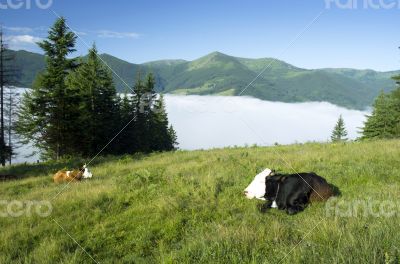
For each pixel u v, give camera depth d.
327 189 9.43
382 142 20.06
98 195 11.98
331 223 6.95
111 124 57.12
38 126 49.56
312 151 17.94
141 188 12.19
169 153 30.25
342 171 12.24
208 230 8.34
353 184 10.83
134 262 7.36
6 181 22.64
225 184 11.97
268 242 6.79
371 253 5.17
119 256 7.80
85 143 51.88
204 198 10.80
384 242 5.58
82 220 9.96
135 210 10.29
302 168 13.18
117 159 30.38
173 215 9.51
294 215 8.92
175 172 15.00
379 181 10.85
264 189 9.89
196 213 9.46
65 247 8.27
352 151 16.45
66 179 18.41
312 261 5.36
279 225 7.56
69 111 48.97
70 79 56.41
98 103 55.09
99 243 8.44
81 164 27.23
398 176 11.28
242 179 12.46
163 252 7.41
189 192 11.37
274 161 15.46
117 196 11.77
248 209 9.53
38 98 47.78
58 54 47.75
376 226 6.37
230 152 22.94
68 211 10.91
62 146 50.72
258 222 8.44
